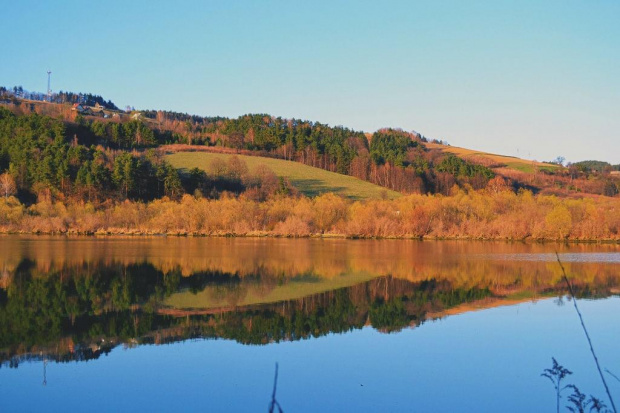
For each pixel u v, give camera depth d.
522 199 106.75
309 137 189.12
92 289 40.69
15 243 77.50
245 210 103.75
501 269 55.41
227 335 28.70
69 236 95.12
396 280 47.56
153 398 20.02
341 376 22.67
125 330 29.34
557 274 52.19
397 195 139.38
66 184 116.31
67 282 43.31
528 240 94.06
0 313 32.47
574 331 30.11
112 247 73.25
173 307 35.12
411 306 36.53
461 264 59.19
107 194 116.88
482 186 153.38
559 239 92.25
